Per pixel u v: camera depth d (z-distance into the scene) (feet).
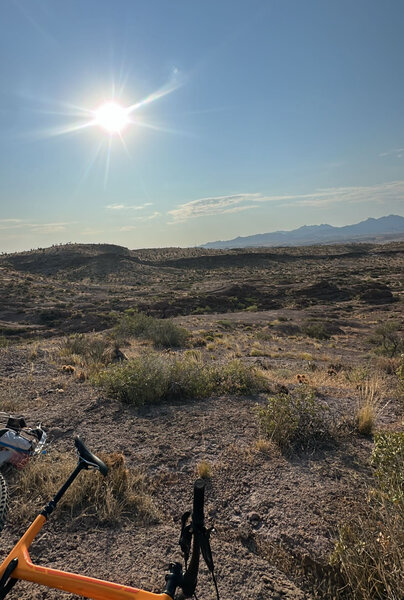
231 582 9.61
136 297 216.33
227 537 11.35
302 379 32.07
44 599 8.73
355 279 269.03
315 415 18.29
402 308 168.45
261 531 11.59
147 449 16.65
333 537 11.10
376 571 9.44
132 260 421.18
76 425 19.12
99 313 164.66
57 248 453.17
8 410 20.88
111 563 9.95
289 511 12.34
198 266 423.23
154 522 11.83
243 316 152.35
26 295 214.69
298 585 9.93
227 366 29.27
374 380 28.86
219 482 14.12
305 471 14.89
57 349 42.32
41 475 13.16
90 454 6.00
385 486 11.10
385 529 10.18
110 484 13.12
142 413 21.07
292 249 546.67
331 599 9.56
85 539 10.79
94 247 471.21
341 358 72.54
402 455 11.30
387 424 19.99
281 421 17.72
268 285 237.66
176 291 244.42
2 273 287.48
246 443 17.37
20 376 28.71
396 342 81.97
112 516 11.68
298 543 11.00
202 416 20.71
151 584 9.28
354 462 15.67
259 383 26.73
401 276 278.46
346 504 12.58
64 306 188.65
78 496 12.18
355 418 19.56
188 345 67.26
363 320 148.87
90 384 26.35
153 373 23.88
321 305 190.29
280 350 76.84
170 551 10.48
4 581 4.26
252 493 13.44
